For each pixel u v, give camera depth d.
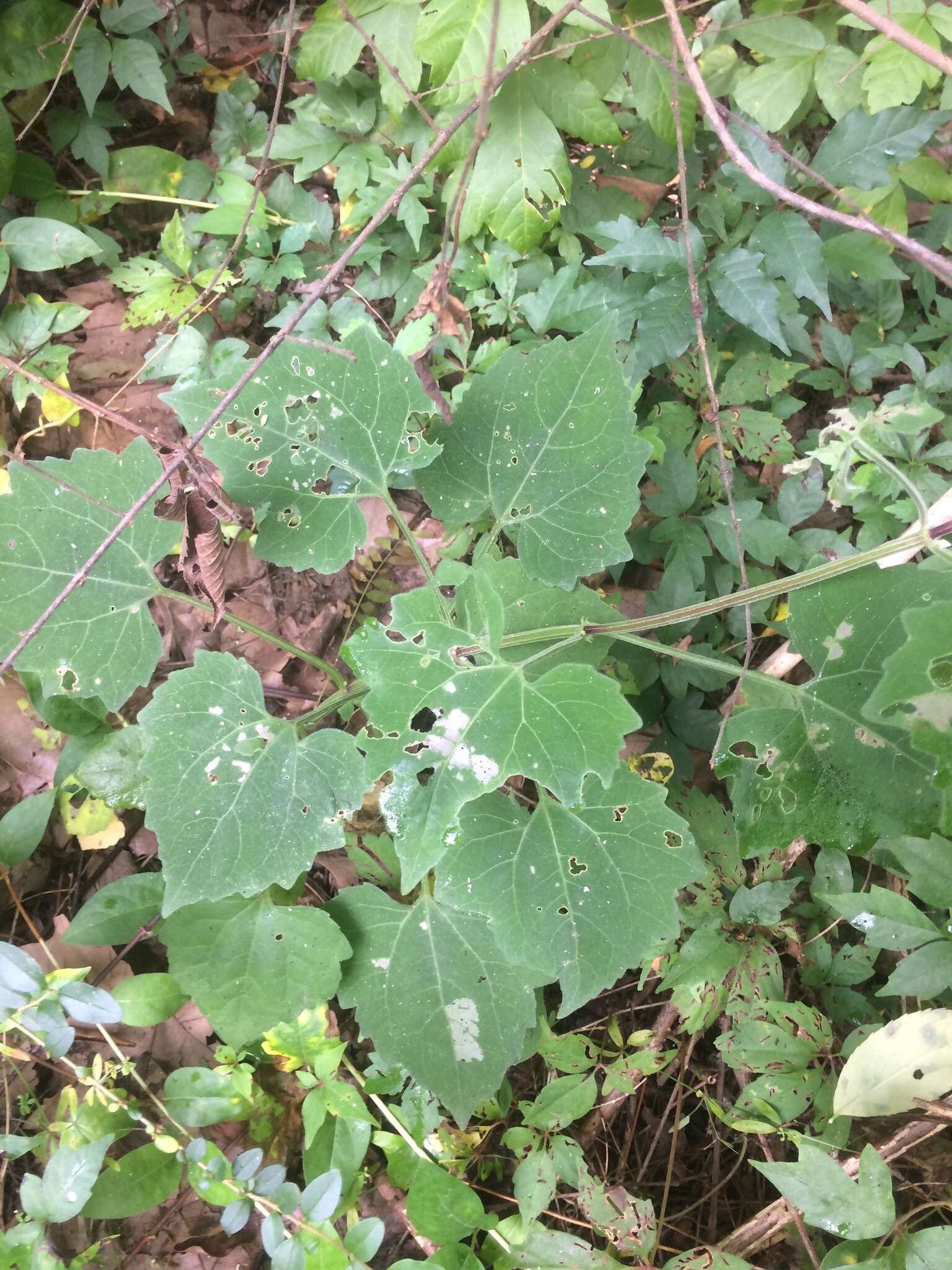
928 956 0.36
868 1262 0.33
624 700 0.30
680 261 0.46
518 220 0.46
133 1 0.48
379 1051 0.36
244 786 0.33
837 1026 0.41
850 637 0.34
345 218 0.50
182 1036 0.40
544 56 0.41
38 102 0.51
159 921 0.37
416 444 0.36
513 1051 0.36
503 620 0.32
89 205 0.51
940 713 0.27
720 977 0.39
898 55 0.43
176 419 0.49
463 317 0.47
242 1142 0.39
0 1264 0.32
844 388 0.51
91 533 0.35
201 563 0.35
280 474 0.35
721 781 0.48
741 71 0.48
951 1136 0.39
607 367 0.35
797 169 0.47
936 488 0.46
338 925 0.36
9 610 0.35
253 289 0.50
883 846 0.40
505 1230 0.36
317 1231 0.33
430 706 0.31
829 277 0.52
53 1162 0.33
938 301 0.52
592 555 0.36
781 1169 0.33
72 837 0.43
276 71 0.54
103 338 0.50
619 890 0.33
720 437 0.36
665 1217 0.41
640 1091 0.43
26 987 0.33
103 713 0.40
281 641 0.37
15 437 0.47
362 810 0.43
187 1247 0.38
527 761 0.30
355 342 0.35
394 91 0.46
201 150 0.55
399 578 0.49
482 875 0.33
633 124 0.52
